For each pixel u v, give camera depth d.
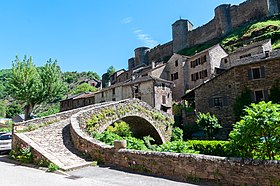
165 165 8.32
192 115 29.52
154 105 36.53
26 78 31.58
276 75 23.66
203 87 29.14
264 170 6.24
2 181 7.65
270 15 55.88
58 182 7.57
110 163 10.30
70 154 11.58
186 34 71.88
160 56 76.81
